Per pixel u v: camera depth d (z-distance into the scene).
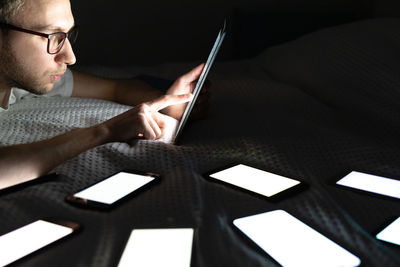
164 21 2.44
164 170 0.86
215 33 2.51
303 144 0.98
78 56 2.38
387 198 0.74
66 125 1.10
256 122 1.18
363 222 0.67
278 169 0.87
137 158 0.91
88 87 1.44
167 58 2.50
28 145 0.89
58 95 1.40
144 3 2.39
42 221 0.65
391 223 0.65
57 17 1.07
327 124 1.20
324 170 0.88
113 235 0.62
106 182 0.79
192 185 0.77
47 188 0.76
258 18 2.42
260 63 2.00
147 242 0.59
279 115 1.25
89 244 0.60
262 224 0.65
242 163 0.89
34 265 0.55
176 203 0.71
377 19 1.63
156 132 1.01
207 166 0.90
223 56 2.56
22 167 0.83
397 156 0.92
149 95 1.37
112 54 2.43
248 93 1.52
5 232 0.64
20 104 1.27
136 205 0.71
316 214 0.68
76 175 0.82
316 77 1.53
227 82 1.65
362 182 0.80
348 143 0.98
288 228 0.63
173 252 0.57
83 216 0.68
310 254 0.57
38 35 1.06
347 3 2.52
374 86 1.32
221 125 1.17
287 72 1.72
